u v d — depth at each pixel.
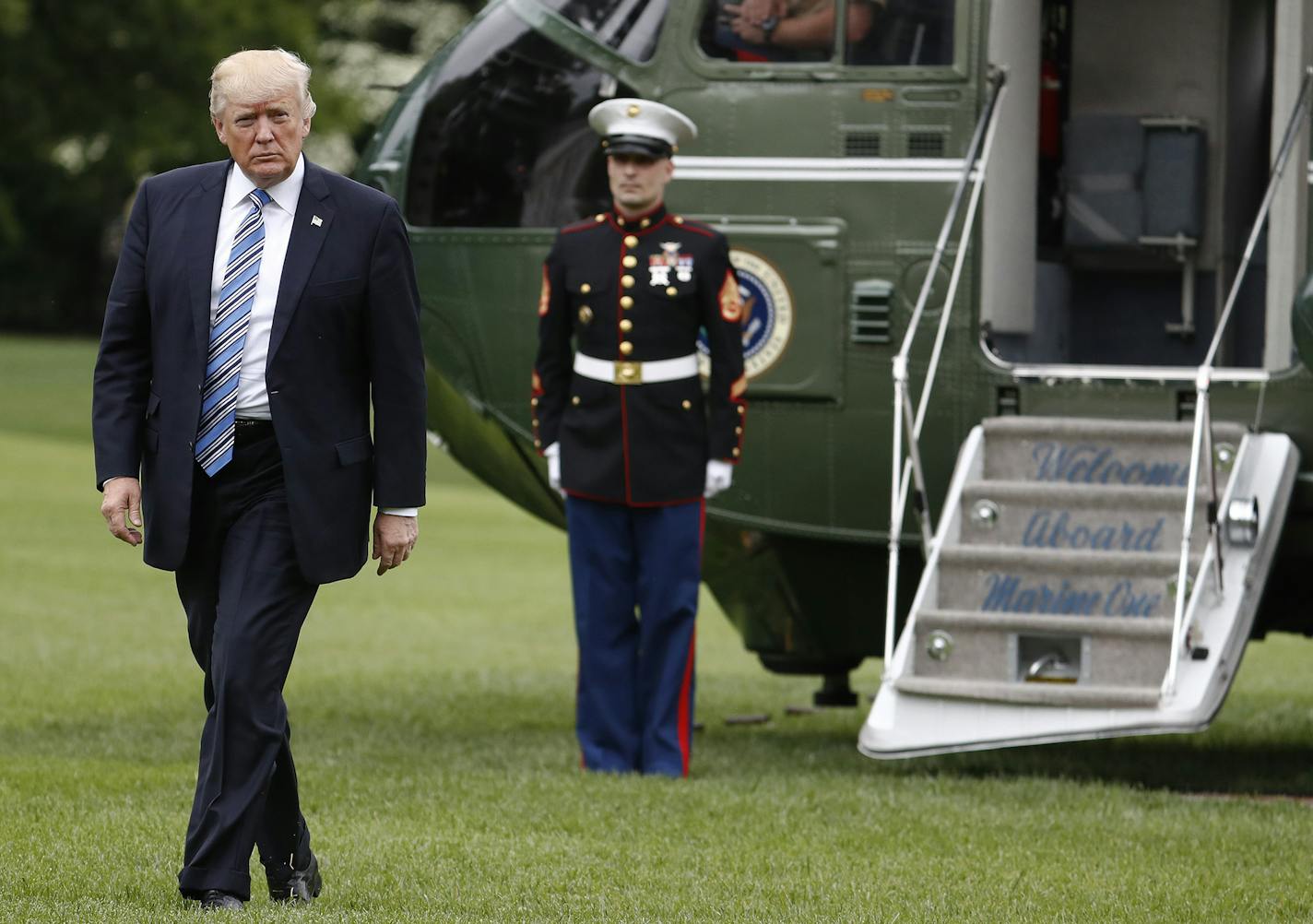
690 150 13.52
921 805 11.26
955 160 13.22
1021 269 14.19
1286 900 8.90
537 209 13.71
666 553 12.46
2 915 7.95
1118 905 8.76
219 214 8.02
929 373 12.78
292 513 7.91
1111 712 11.39
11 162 65.56
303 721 15.29
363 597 26.44
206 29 59.47
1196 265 15.27
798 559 13.95
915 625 12.02
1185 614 11.50
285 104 7.91
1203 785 13.19
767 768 13.11
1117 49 15.29
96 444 8.00
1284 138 12.48
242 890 7.88
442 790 11.49
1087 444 12.58
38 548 29.09
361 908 8.33
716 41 13.55
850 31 13.38
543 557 32.22
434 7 79.62
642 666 12.59
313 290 7.97
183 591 8.28
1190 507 11.28
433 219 13.87
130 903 8.21
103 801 10.72
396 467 8.12
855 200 13.34
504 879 9.05
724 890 8.94
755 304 13.45
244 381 7.96
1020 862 9.67
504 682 18.47
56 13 58.28
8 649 19.11
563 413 12.66
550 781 11.88
